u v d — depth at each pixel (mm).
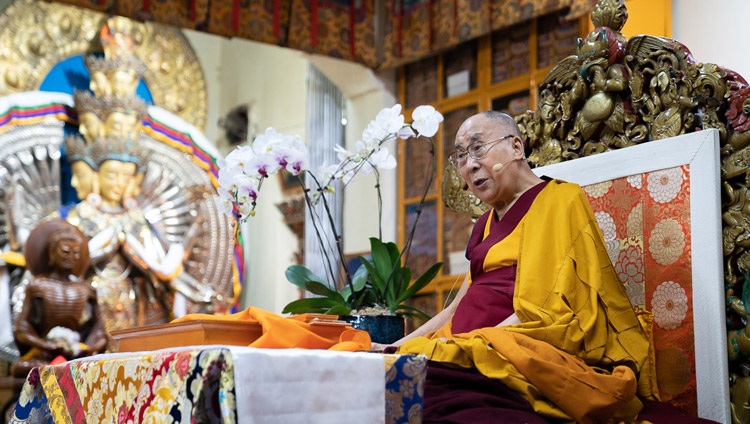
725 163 2527
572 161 2863
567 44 6719
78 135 9609
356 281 3111
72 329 7965
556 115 2961
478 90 7281
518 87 7000
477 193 2717
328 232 8328
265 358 1597
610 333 2395
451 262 7270
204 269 9953
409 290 3100
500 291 2543
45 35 9828
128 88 9672
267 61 11141
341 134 8453
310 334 2203
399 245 7723
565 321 2320
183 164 10016
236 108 11383
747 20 4211
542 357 2213
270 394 1588
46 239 8141
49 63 9828
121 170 9406
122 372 1869
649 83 2732
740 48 4230
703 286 2475
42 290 7836
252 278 11031
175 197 9891
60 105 9422
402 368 1807
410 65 7887
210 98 11633
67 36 9961
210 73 11695
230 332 2186
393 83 7977
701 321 2465
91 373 2020
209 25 6773
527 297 2406
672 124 2639
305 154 2943
